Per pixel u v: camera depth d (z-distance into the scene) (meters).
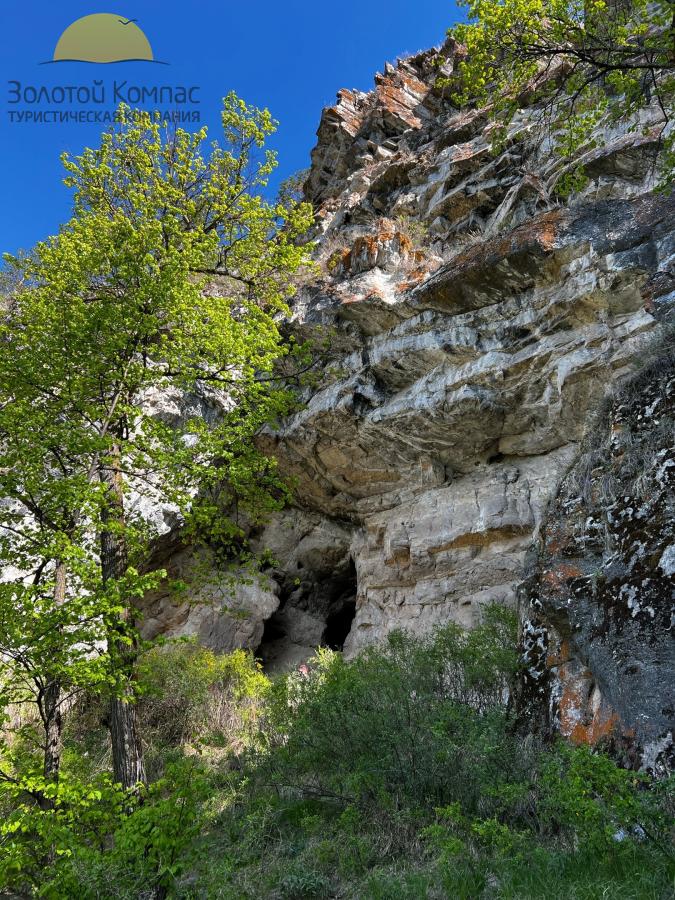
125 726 6.65
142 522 8.02
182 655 11.23
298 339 12.90
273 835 5.63
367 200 18.09
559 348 9.70
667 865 3.12
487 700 6.66
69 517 7.15
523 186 12.61
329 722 6.22
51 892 3.48
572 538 6.25
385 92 22.67
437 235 14.83
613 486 6.05
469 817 4.61
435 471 12.05
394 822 4.93
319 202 22.34
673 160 6.73
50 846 3.90
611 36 5.61
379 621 12.55
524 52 6.00
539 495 10.69
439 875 3.93
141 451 8.39
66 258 7.78
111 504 7.34
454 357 11.04
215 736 9.08
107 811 4.32
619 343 9.11
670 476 5.40
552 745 5.21
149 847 3.77
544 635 6.20
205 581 8.83
